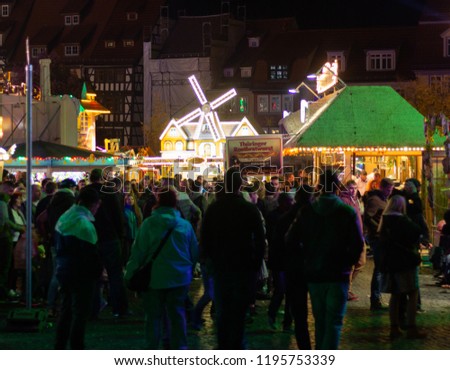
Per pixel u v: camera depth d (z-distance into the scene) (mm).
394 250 13438
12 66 110562
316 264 10734
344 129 33250
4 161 37812
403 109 33656
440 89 86688
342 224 10719
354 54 99375
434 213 25359
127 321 15250
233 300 10859
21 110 54500
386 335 13773
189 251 11383
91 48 111438
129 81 109312
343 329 14289
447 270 19875
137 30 110500
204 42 104688
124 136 109312
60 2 115812
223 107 102875
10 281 18234
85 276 11484
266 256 16656
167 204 11367
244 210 10906
